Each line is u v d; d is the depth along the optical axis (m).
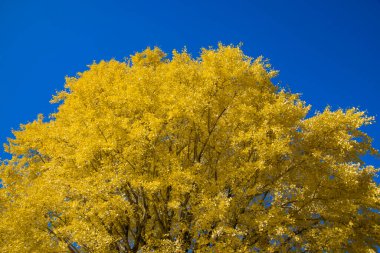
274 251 9.05
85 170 9.48
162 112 9.09
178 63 10.87
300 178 9.88
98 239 7.86
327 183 9.26
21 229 8.72
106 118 8.60
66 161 9.52
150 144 8.48
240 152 9.23
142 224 9.52
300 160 9.22
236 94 9.70
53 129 10.85
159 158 8.95
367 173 9.84
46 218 9.04
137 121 8.51
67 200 9.28
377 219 10.41
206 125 9.65
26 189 9.73
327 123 9.02
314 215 10.06
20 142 12.59
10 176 11.43
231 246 8.20
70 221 9.15
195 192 8.79
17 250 8.52
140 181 8.20
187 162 9.72
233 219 8.91
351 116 8.88
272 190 9.40
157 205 9.48
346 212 9.48
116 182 8.10
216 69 9.11
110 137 8.74
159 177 8.63
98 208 8.03
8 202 9.58
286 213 9.52
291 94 10.55
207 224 8.29
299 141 9.65
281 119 9.32
